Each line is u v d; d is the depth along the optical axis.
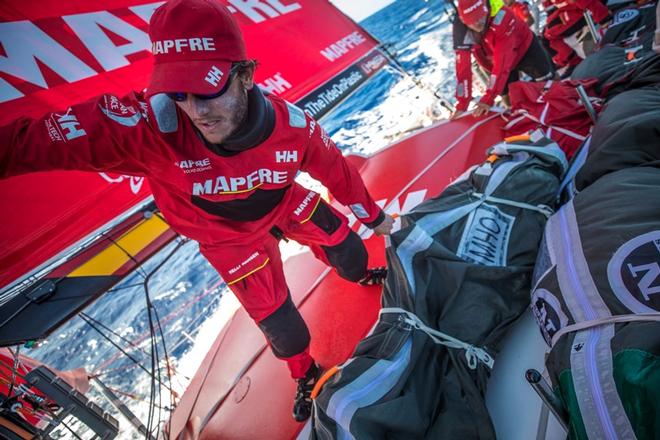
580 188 1.63
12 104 2.07
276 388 1.83
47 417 1.87
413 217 1.75
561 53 5.04
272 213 1.42
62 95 2.24
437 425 1.21
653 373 0.80
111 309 9.39
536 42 3.35
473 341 1.35
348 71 3.97
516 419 1.27
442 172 2.71
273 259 1.53
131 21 2.71
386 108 11.15
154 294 9.37
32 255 1.87
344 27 4.28
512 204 1.68
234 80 0.90
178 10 0.84
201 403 2.05
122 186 2.23
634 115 1.58
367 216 1.57
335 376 1.29
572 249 1.24
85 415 1.98
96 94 2.38
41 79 2.21
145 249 2.26
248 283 1.43
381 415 1.12
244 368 2.04
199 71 0.84
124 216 2.17
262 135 1.07
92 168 1.08
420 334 1.34
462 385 1.26
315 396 1.31
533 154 1.88
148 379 5.52
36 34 2.28
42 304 1.89
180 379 3.84
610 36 3.40
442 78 10.79
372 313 1.94
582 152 1.86
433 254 1.53
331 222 1.67
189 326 7.16
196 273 9.66
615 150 1.48
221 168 1.13
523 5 5.59
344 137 10.45
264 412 1.75
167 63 0.85
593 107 2.16
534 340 1.41
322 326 2.00
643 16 3.26
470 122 3.06
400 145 3.22
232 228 1.35
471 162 2.64
